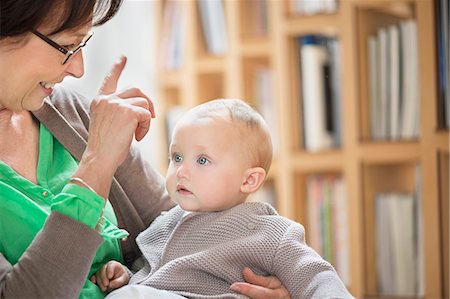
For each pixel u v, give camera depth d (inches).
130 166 81.6
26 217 68.1
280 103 161.2
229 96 169.8
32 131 74.3
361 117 154.3
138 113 65.4
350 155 153.0
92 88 184.4
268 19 170.7
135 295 63.9
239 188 74.3
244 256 69.5
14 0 62.6
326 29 159.3
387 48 152.9
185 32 176.2
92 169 63.6
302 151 159.3
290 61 161.6
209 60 173.3
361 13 154.5
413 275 152.0
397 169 161.6
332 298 63.1
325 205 159.9
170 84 179.3
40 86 67.6
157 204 82.6
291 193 160.2
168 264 70.1
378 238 154.3
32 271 60.1
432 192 145.9
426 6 146.3
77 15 65.1
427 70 146.5
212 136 73.1
